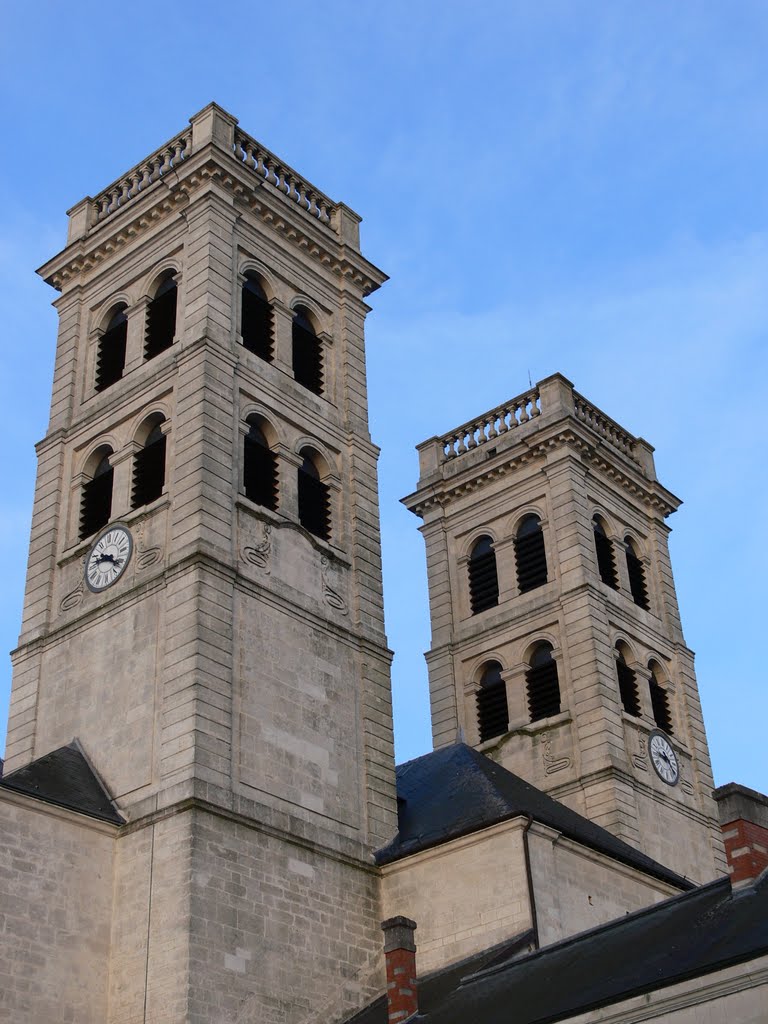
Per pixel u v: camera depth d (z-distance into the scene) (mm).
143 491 44312
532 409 65188
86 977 35250
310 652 42812
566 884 39375
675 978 25438
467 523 65250
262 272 49375
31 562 45969
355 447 49062
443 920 39094
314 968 37500
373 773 42938
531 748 57312
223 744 38250
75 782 38594
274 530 43562
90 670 41844
